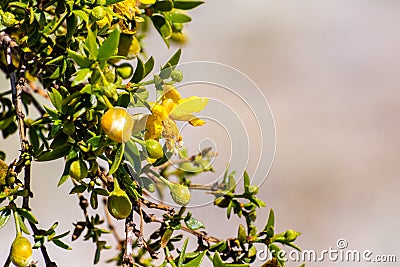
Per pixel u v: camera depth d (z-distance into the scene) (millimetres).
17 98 331
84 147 304
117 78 311
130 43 339
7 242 697
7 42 338
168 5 354
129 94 300
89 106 301
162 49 651
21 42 333
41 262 551
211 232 689
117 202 307
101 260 569
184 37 404
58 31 345
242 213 340
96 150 304
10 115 378
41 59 329
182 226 327
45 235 321
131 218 319
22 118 329
